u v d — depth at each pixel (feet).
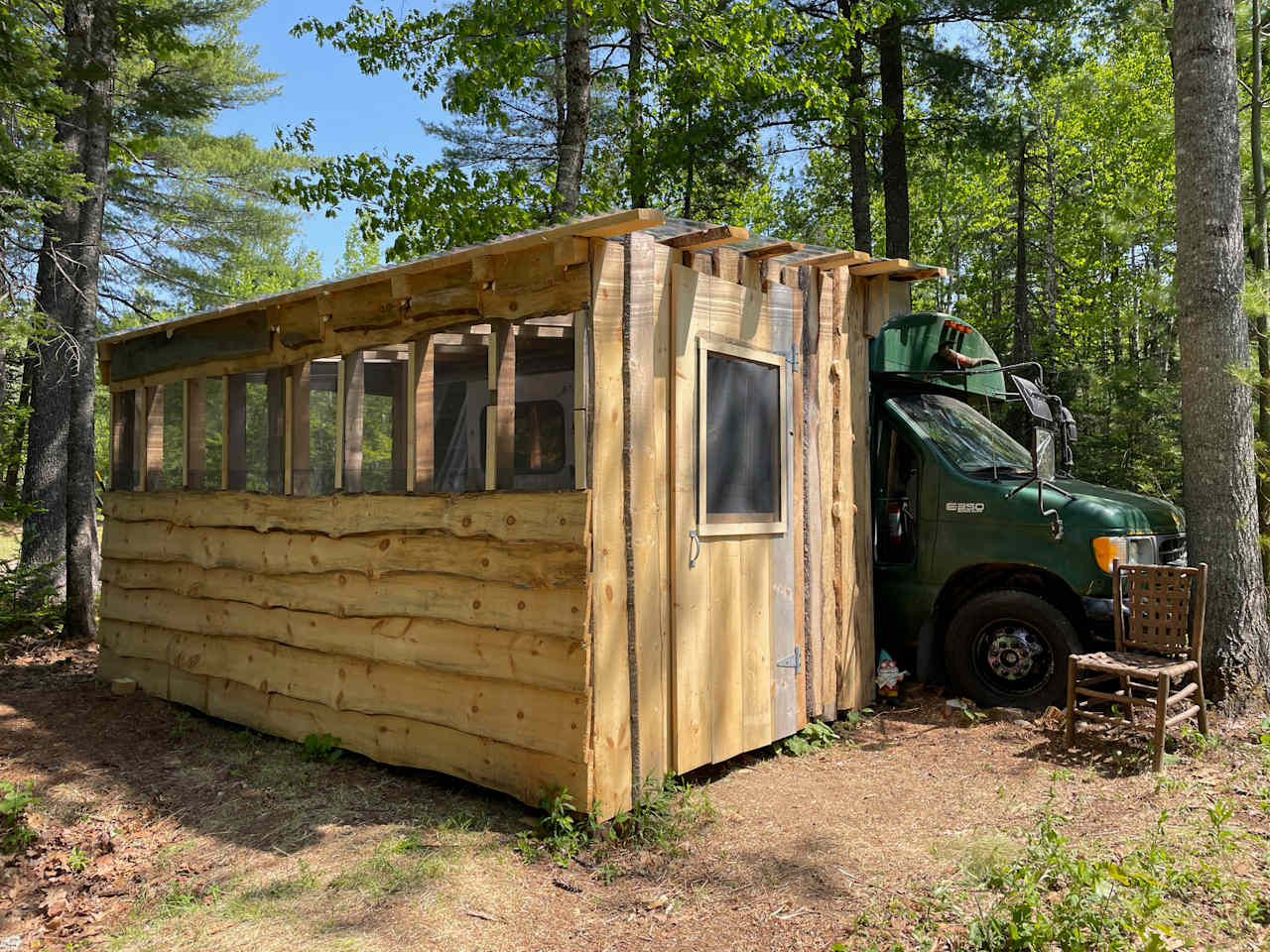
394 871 12.88
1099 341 71.10
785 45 46.55
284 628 19.49
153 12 38.47
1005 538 20.83
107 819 15.81
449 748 16.14
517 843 13.79
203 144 67.26
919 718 20.63
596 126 60.59
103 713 22.03
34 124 32.86
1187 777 15.76
